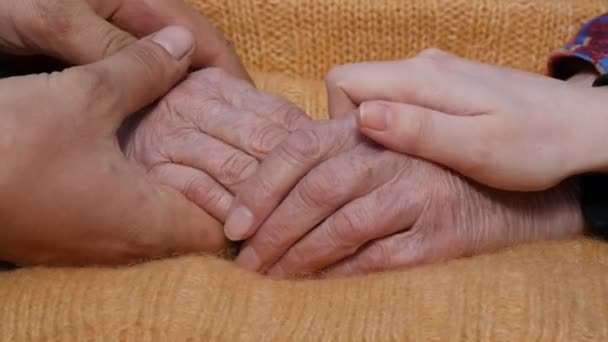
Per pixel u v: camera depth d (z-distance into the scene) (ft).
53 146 1.80
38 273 1.83
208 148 2.06
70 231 1.85
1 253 1.86
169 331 1.74
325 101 2.47
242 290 1.81
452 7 2.61
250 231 1.97
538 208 2.07
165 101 2.14
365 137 1.96
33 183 1.78
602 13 2.59
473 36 2.64
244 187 1.97
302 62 2.71
